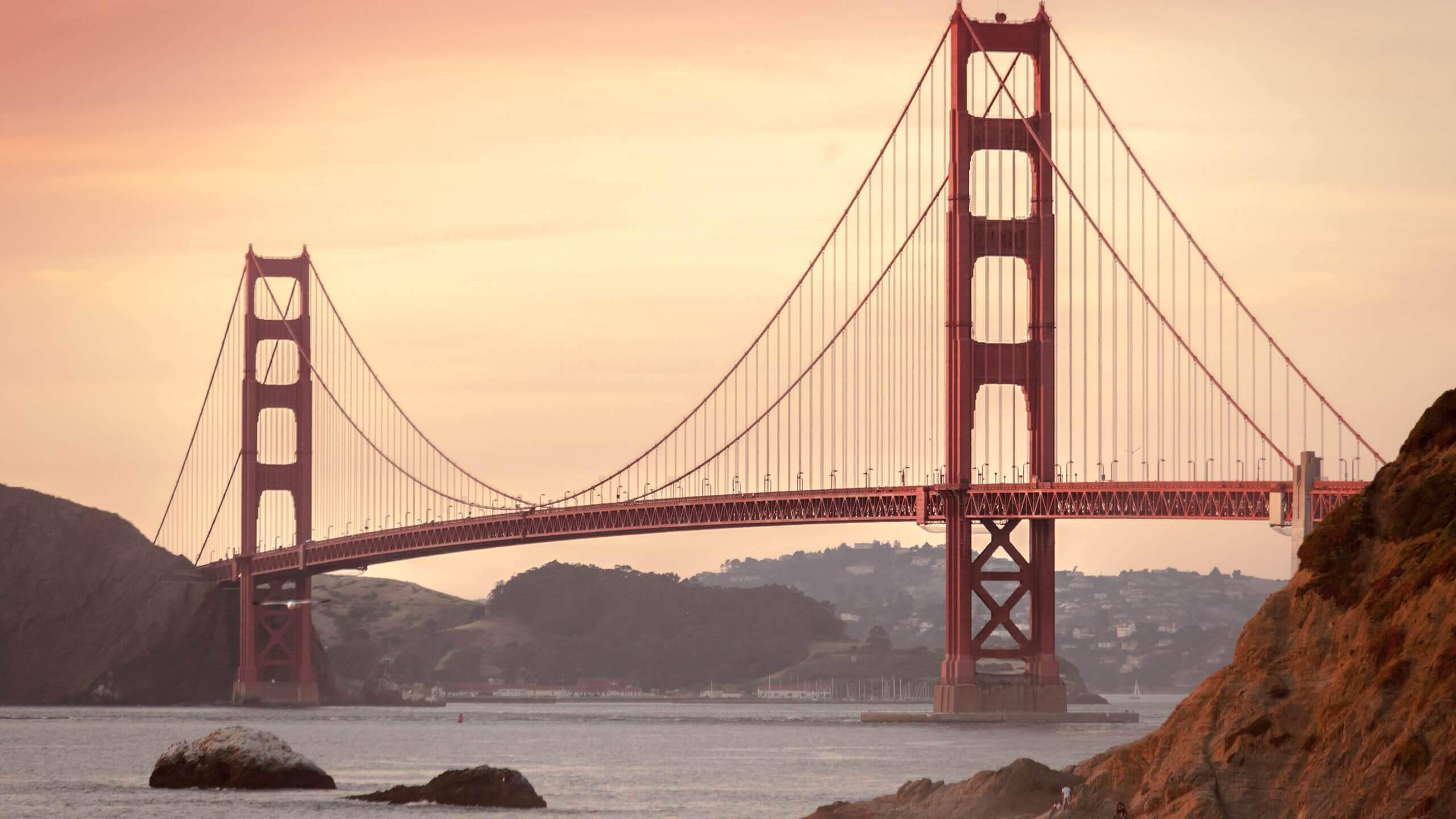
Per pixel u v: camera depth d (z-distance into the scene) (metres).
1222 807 86.81
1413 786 79.44
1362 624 88.62
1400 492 93.06
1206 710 91.69
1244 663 92.62
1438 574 86.31
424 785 136.38
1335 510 95.38
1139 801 90.06
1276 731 88.31
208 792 142.88
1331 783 84.06
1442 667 82.31
